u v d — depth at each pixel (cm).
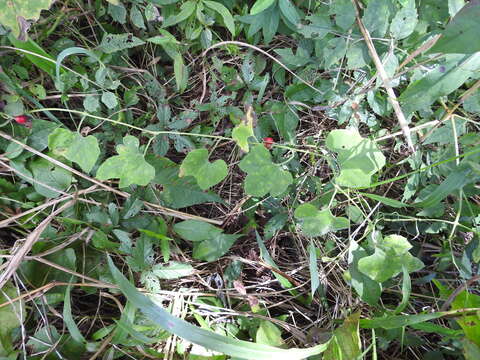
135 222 42
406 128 39
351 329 36
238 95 47
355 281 40
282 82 46
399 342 42
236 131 35
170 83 47
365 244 43
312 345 41
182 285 44
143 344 40
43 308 39
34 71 44
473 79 42
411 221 45
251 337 42
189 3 42
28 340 39
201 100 46
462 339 35
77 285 40
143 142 45
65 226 42
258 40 46
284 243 48
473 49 28
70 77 42
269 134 46
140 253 41
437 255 44
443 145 43
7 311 37
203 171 36
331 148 35
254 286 45
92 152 36
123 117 44
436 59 36
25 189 42
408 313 44
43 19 43
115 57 45
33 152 40
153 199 43
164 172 41
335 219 36
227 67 45
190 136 45
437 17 41
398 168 47
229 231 47
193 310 42
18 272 39
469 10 27
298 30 41
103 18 46
